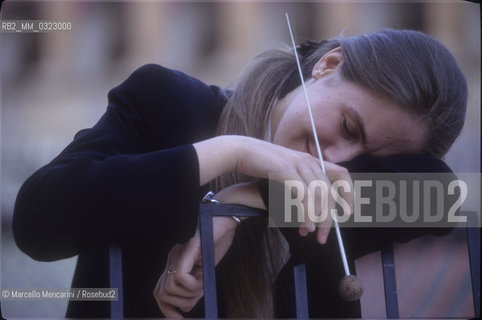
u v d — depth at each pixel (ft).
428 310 12.35
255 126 7.58
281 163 5.96
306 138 6.78
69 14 22.00
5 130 18.13
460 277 12.57
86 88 21.59
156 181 5.75
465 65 20.65
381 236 6.74
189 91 7.72
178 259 6.28
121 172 5.78
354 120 6.61
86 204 5.71
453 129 6.99
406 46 6.71
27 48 21.30
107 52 22.61
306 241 6.31
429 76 6.61
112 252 5.81
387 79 6.54
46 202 5.77
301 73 6.86
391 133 6.63
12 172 16.42
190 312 7.22
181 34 23.70
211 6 23.71
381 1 22.02
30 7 21.57
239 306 7.16
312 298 7.29
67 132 19.86
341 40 7.10
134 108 7.30
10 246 12.82
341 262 7.06
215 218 6.45
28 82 20.65
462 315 12.38
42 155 18.01
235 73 22.77
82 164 5.90
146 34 23.22
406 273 12.40
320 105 6.73
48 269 12.39
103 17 22.95
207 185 7.23
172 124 7.38
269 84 7.65
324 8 22.63
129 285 7.25
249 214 6.10
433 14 21.71
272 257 7.33
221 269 7.18
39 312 11.77
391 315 6.66
